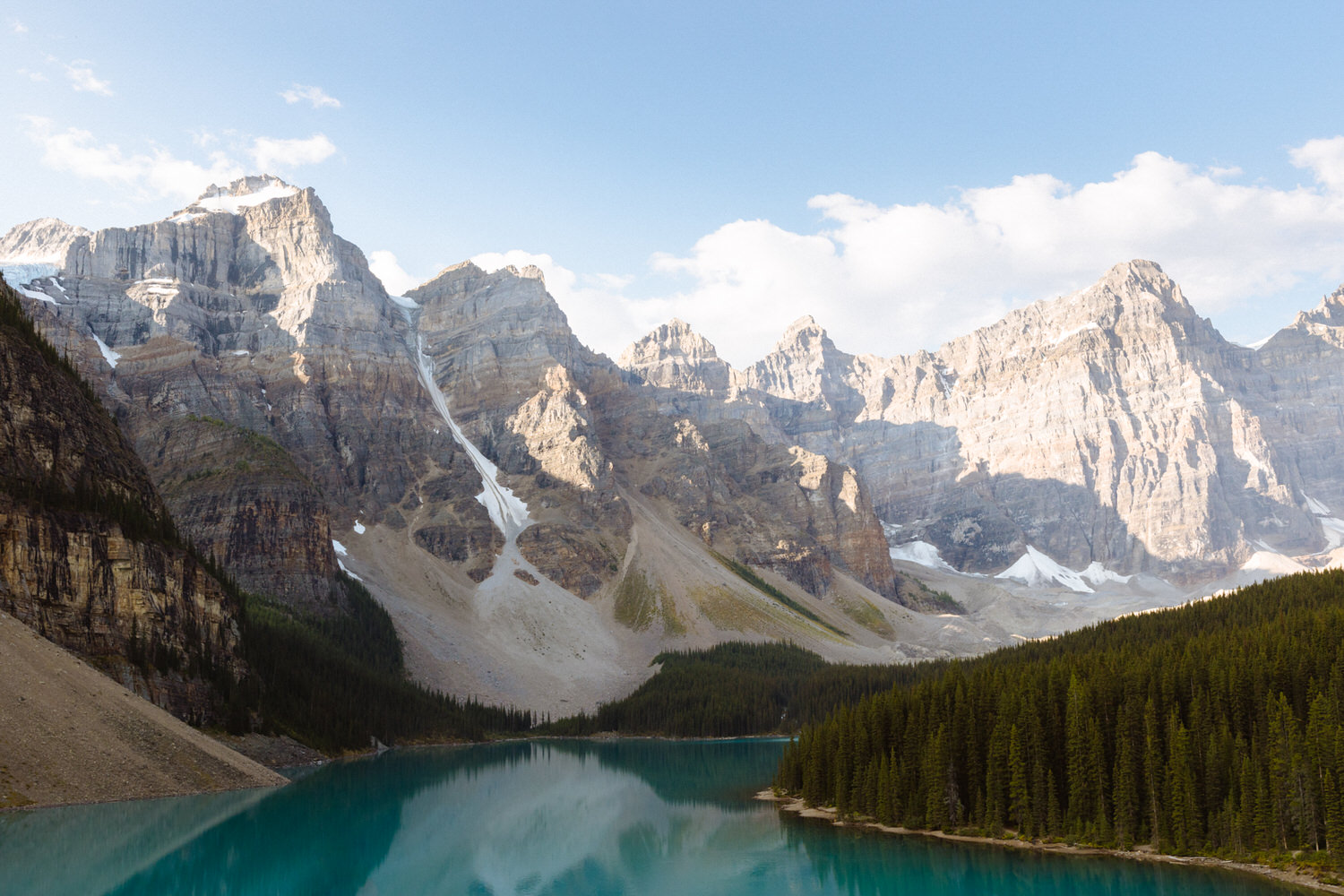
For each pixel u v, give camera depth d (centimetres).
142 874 8375
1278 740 10038
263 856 9794
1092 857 10412
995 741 11875
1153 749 10806
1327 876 9131
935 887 9362
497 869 10381
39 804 10206
